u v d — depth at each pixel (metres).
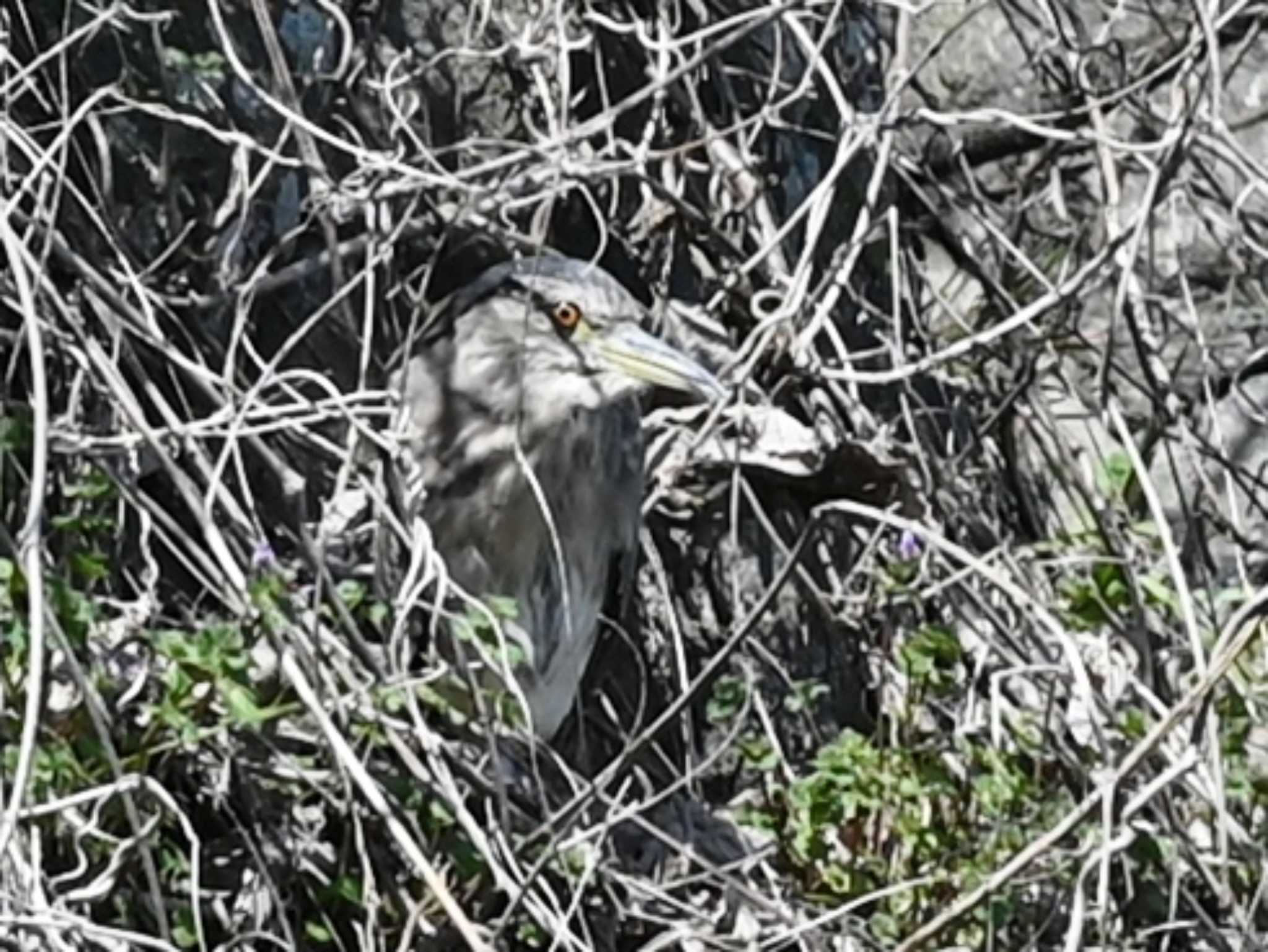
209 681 7.25
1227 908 7.98
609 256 9.27
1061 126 9.47
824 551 9.18
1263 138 9.98
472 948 7.12
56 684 7.21
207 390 7.63
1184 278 9.23
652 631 9.16
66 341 7.45
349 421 7.68
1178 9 9.87
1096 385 9.51
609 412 8.74
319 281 8.85
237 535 7.63
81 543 7.59
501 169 8.27
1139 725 8.00
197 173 8.69
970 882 7.82
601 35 9.17
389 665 7.52
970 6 9.81
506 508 8.68
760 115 8.45
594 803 7.93
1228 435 9.79
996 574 8.05
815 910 7.91
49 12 8.45
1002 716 8.22
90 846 7.25
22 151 7.73
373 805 7.14
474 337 8.70
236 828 7.61
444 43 9.20
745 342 8.76
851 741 8.12
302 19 8.97
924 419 9.34
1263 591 7.45
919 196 9.56
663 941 7.64
